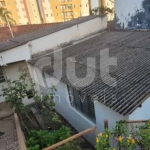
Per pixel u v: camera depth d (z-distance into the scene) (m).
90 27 14.73
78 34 14.20
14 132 7.45
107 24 16.38
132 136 3.79
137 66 7.15
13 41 13.28
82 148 7.21
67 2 55.16
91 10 31.81
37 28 18.92
